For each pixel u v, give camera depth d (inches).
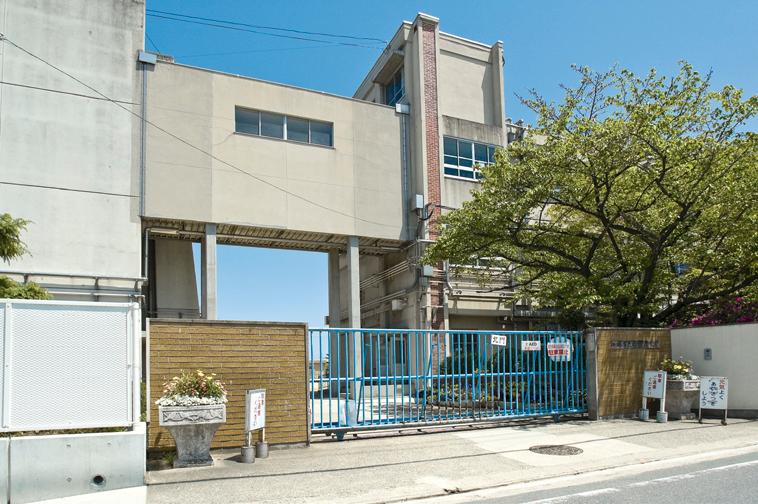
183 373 376.2
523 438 446.3
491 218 669.3
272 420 406.6
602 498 275.4
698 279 698.2
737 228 629.9
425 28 1036.5
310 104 922.1
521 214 661.3
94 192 769.6
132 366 312.8
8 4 766.5
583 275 712.4
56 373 297.6
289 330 422.9
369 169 955.3
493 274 956.0
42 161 751.7
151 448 365.1
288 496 286.5
